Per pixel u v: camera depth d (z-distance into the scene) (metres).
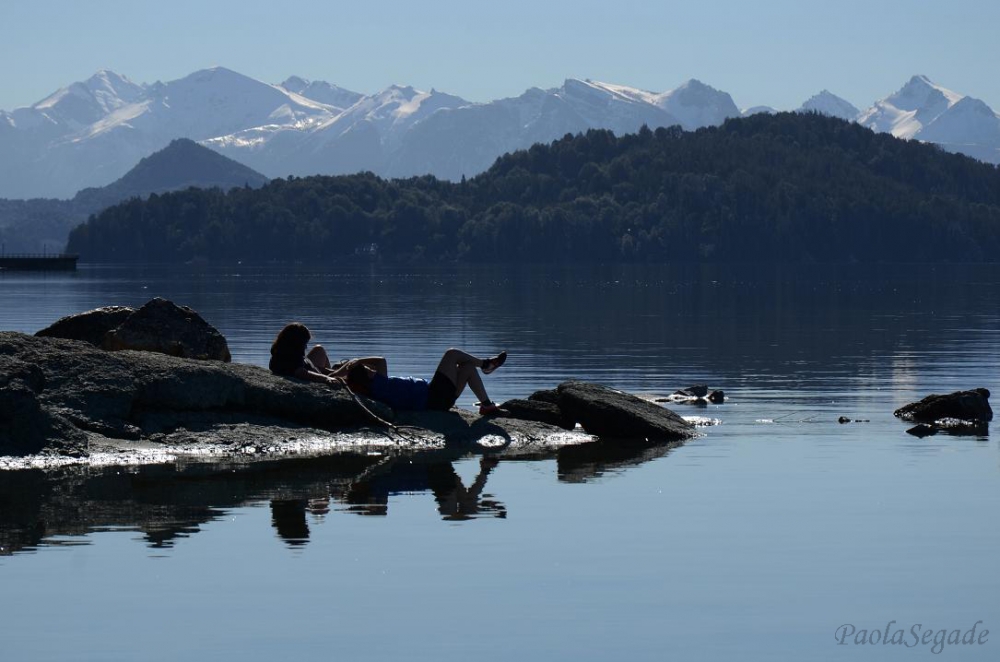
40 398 32.66
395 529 22.81
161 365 34.75
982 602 18.19
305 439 34.31
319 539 21.97
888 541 21.78
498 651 16.09
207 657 15.84
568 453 33.25
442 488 27.36
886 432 37.50
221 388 34.75
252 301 145.88
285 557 20.59
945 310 121.69
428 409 36.97
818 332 88.12
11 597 18.27
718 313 116.38
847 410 43.75
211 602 18.06
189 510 24.70
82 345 34.97
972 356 67.44
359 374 36.91
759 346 74.69
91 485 27.77
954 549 21.20
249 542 21.70
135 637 16.56
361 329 90.56
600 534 22.38
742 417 41.69
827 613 17.69
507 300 149.38
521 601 18.16
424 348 72.19
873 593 18.59
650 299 153.62
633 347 74.12
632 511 24.52
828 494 26.41
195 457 32.19
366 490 27.11
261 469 30.34
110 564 20.14
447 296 164.25
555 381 54.09
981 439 35.72
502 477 28.98
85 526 23.06
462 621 17.23
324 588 18.78
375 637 16.58
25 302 139.00
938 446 34.22
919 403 41.19
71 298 151.75
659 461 31.61
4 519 23.69
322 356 38.28
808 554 20.89
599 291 186.75
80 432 31.97
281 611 17.66
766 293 176.12
